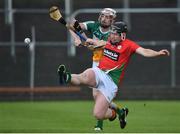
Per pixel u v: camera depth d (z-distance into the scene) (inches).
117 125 1337.4
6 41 2146.9
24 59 2100.1
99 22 1255.5
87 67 2089.1
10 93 1957.4
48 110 1636.3
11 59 2094.0
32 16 2204.7
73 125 1325.0
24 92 1959.9
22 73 2078.0
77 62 2094.0
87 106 1752.0
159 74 2098.9
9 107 1718.8
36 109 1663.4
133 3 2282.2
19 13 2201.0
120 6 2282.2
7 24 2142.0
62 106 1753.2
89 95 1974.7
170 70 2105.1
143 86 2003.0
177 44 2089.1
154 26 2222.0
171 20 2240.4
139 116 1512.1
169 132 1204.5
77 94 1973.4
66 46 2123.5
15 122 1376.7
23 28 2174.0
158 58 2108.8
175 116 1513.3
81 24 1251.2
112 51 1107.9
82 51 2123.5
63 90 1964.8
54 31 2178.9
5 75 2068.2
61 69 1051.9
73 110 1636.3
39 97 1961.1
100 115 1098.1
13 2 2237.9
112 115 1176.8
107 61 1107.9
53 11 1162.6
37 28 2178.9
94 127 1248.2
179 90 1988.2
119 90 1975.9
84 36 1189.1
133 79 2085.4
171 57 2092.8
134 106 1764.3
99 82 1100.5
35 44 2033.7
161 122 1387.8
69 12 2012.8
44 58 2092.8
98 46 1135.0
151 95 1983.3
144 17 2235.5
